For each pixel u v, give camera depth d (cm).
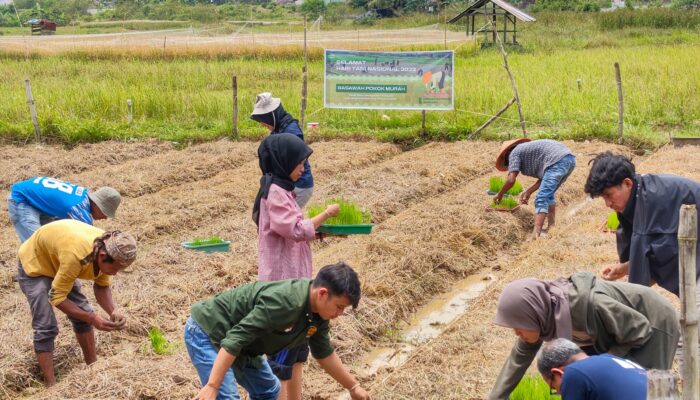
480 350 770
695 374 430
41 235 701
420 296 973
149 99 2139
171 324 867
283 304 501
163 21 6244
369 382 746
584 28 4647
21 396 740
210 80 2803
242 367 536
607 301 482
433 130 1866
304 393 720
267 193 625
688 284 426
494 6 3828
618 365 424
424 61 1795
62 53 3662
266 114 824
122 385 704
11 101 2134
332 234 770
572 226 1169
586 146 1709
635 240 564
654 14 4666
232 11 7019
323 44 3947
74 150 1762
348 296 496
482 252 1120
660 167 1463
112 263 677
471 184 1442
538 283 494
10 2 7450
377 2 6319
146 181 1484
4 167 1597
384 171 1531
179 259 1048
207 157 1670
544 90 2233
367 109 1995
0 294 959
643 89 2195
